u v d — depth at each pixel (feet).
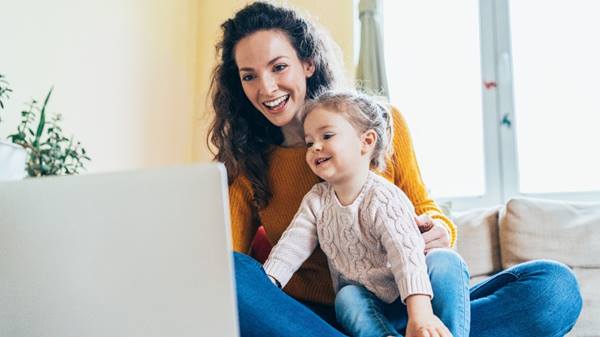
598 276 6.23
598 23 8.49
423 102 9.03
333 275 3.61
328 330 2.76
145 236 1.85
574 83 8.46
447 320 2.98
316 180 4.01
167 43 7.47
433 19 9.16
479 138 8.75
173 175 1.82
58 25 5.63
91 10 6.10
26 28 5.25
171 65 7.52
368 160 3.61
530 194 8.38
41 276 1.94
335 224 3.50
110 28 6.39
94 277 1.90
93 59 6.09
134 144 6.71
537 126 8.52
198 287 1.82
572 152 8.35
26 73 5.22
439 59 9.05
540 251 6.46
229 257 1.80
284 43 4.06
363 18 8.65
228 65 4.30
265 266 3.49
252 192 4.25
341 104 3.56
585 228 6.46
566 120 8.43
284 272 3.47
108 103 6.29
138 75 6.85
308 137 3.59
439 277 3.16
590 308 6.07
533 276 3.26
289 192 4.10
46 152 4.11
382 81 8.45
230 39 4.22
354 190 3.51
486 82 8.72
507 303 3.23
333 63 4.43
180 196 1.81
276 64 4.01
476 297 3.45
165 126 7.32
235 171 4.25
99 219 1.88
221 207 1.80
